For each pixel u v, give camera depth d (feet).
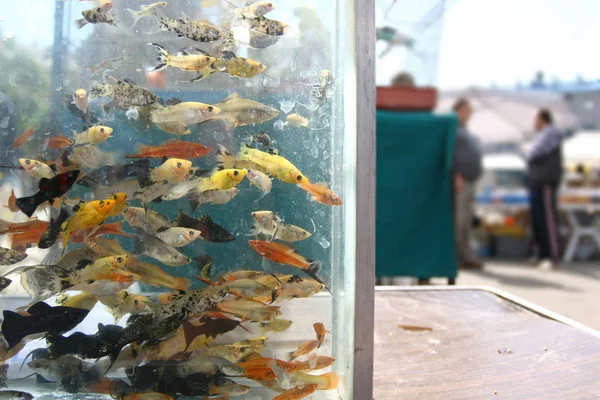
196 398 2.86
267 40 2.95
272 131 2.96
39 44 2.88
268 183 2.91
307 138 2.97
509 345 4.23
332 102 2.95
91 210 2.76
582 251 19.13
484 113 22.98
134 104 2.90
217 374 2.87
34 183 2.82
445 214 9.20
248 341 2.91
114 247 2.84
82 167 2.85
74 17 2.89
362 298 2.87
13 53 2.86
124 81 2.91
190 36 2.94
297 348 2.95
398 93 9.91
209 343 2.87
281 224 2.93
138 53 2.92
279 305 2.93
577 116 23.41
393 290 6.16
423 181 9.15
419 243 9.16
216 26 2.96
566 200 19.35
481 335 4.51
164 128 2.90
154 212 2.87
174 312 2.86
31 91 2.87
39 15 2.87
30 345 2.82
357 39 2.77
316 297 2.97
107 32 2.90
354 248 2.86
